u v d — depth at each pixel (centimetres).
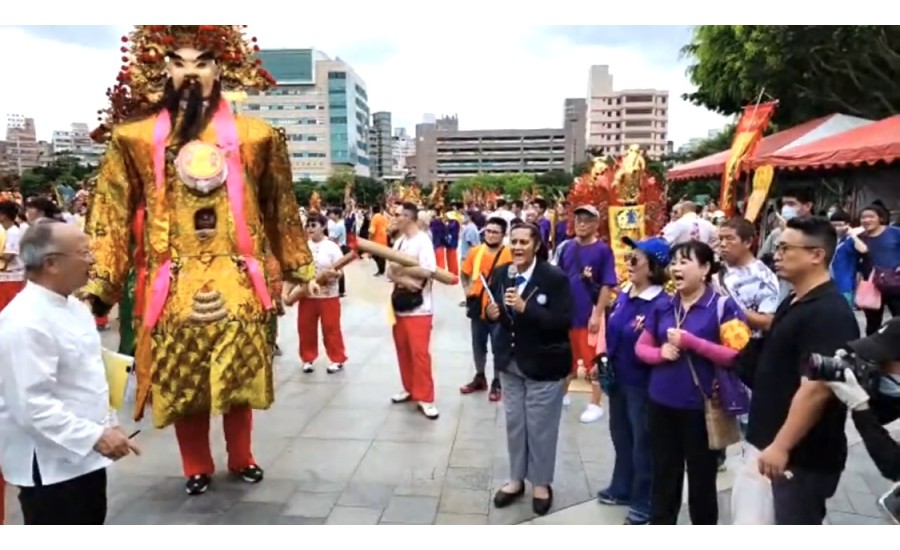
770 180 795
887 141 1041
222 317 407
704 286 330
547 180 6281
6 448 255
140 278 425
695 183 2689
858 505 397
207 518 388
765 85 1688
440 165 12106
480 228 1549
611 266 564
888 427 218
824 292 258
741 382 318
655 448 334
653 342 338
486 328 630
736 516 283
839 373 222
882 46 1470
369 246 551
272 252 471
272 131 440
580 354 575
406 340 586
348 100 9231
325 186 5397
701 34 1816
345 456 479
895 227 778
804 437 249
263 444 502
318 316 703
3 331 242
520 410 397
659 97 9919
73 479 256
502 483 434
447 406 593
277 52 9144
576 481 437
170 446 498
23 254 249
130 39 432
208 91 423
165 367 405
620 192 699
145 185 412
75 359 255
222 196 414
